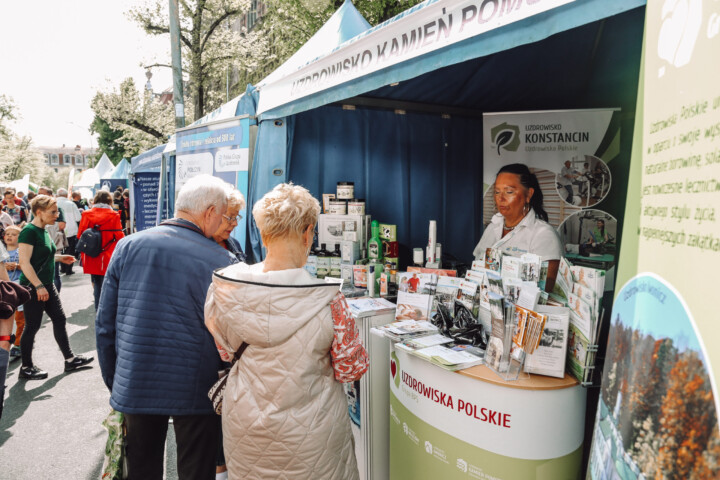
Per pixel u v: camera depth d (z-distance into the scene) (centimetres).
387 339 256
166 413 196
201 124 444
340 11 384
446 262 320
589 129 325
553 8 131
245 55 1599
